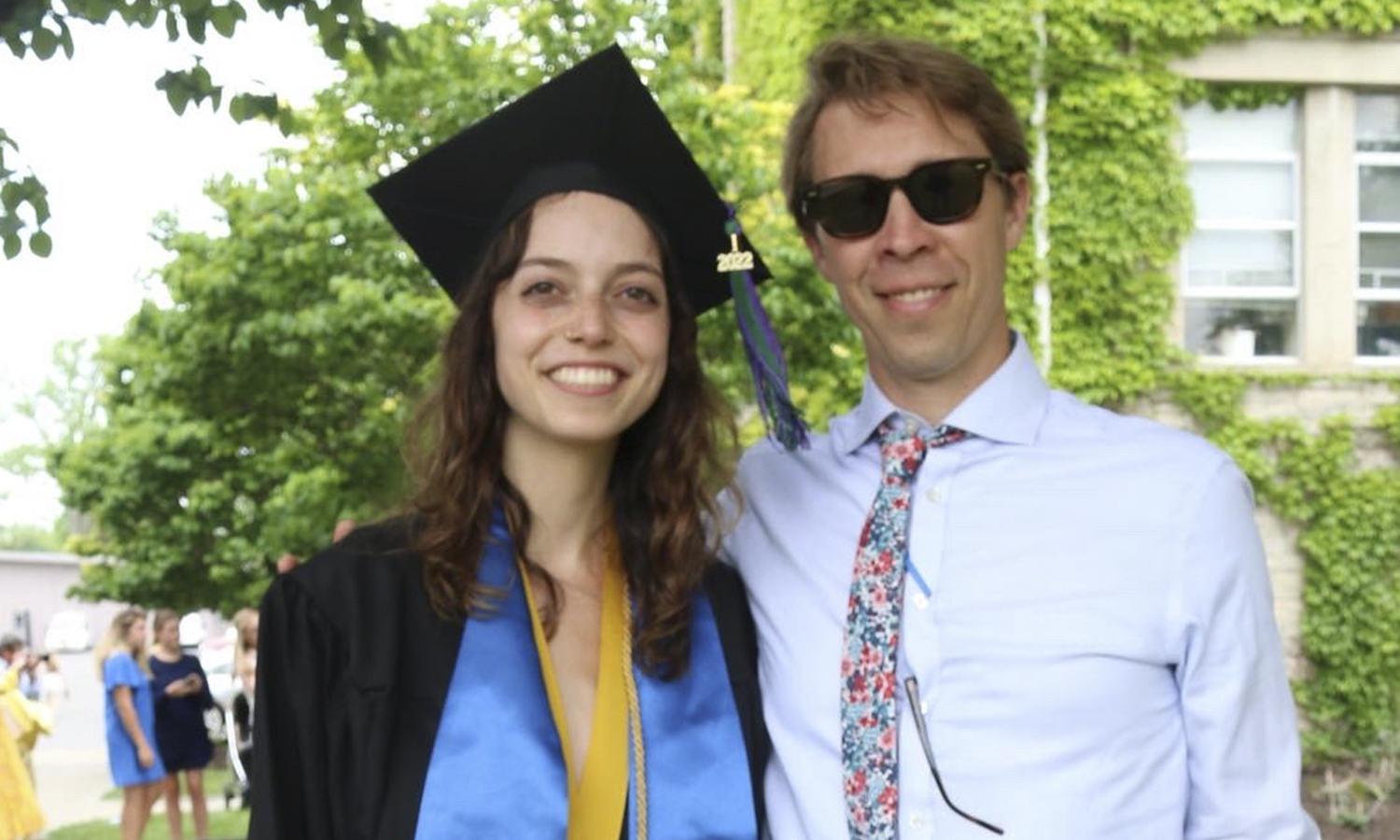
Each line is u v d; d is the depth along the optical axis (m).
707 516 2.85
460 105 9.16
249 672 11.89
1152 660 2.50
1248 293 10.73
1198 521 2.53
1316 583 10.57
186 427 13.84
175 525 14.23
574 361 2.50
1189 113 10.68
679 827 2.52
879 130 2.69
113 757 10.21
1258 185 10.73
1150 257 10.48
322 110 9.56
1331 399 10.62
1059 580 2.53
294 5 4.98
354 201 9.52
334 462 10.75
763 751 2.66
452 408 2.60
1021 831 2.44
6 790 10.11
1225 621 2.51
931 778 2.48
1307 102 10.62
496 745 2.42
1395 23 10.51
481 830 2.37
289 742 2.43
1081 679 2.48
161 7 4.77
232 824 12.85
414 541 2.57
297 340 9.80
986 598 2.54
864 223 2.67
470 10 9.32
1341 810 9.40
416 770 2.41
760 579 2.76
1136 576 2.52
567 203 2.59
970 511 2.61
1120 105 10.40
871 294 2.69
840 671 2.58
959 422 2.66
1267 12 10.43
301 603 2.48
